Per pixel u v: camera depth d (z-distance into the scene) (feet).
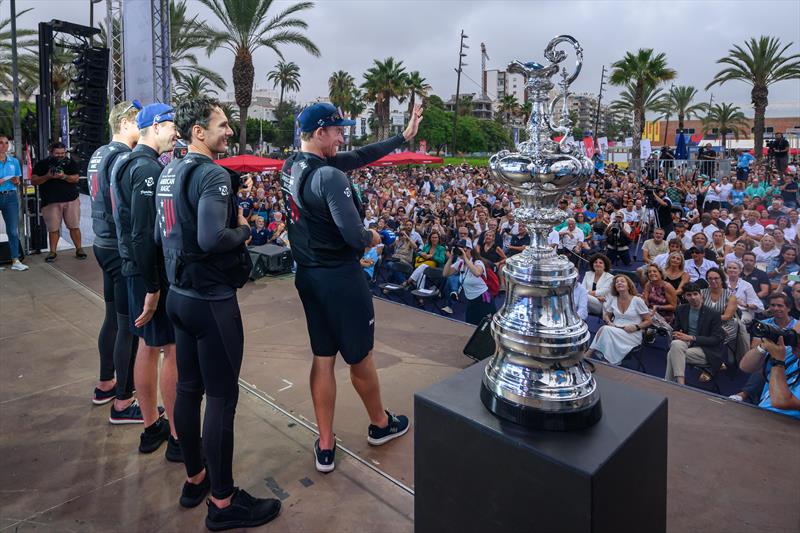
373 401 8.56
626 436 4.11
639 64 103.86
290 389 10.93
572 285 4.45
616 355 16.81
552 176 4.22
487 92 359.25
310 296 7.80
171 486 7.88
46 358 12.53
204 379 6.97
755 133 89.86
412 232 30.91
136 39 24.38
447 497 4.68
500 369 4.55
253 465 8.32
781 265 22.52
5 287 18.40
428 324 14.64
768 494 7.43
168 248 6.81
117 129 9.75
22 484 7.87
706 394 10.58
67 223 22.39
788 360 9.93
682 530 6.75
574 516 3.79
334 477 7.98
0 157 20.22
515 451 4.09
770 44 85.87
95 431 9.43
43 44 27.27
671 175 75.41
